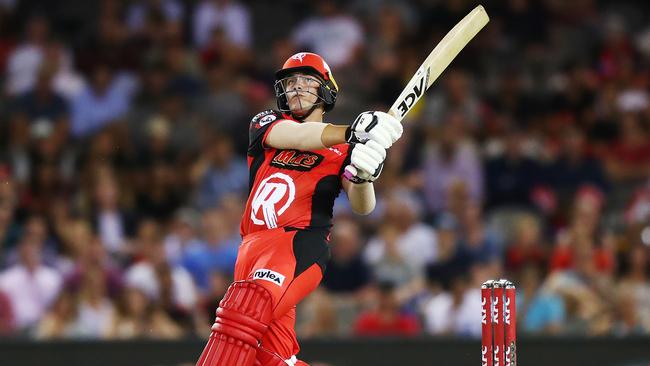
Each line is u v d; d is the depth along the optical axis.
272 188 16.27
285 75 16.89
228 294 15.41
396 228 36.75
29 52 46.03
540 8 51.22
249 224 16.53
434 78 16.36
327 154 16.41
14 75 45.94
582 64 48.53
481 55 49.25
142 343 28.17
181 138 42.28
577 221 36.03
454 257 35.69
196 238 36.66
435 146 41.72
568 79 48.03
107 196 38.22
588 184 41.66
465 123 43.75
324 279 35.16
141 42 47.56
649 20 52.06
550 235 40.06
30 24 46.97
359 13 50.50
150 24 47.97
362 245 37.00
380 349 28.25
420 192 40.72
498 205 41.34
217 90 44.84
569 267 34.34
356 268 35.38
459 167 41.03
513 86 47.06
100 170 38.75
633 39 51.16
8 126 43.06
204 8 49.09
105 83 44.41
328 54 47.69
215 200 39.78
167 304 32.91
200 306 34.12
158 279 33.00
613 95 46.78
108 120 43.84
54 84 44.66
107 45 47.44
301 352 28.11
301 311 32.94
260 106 44.72
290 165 16.38
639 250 35.41
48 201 38.81
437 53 16.34
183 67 46.22
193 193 40.06
